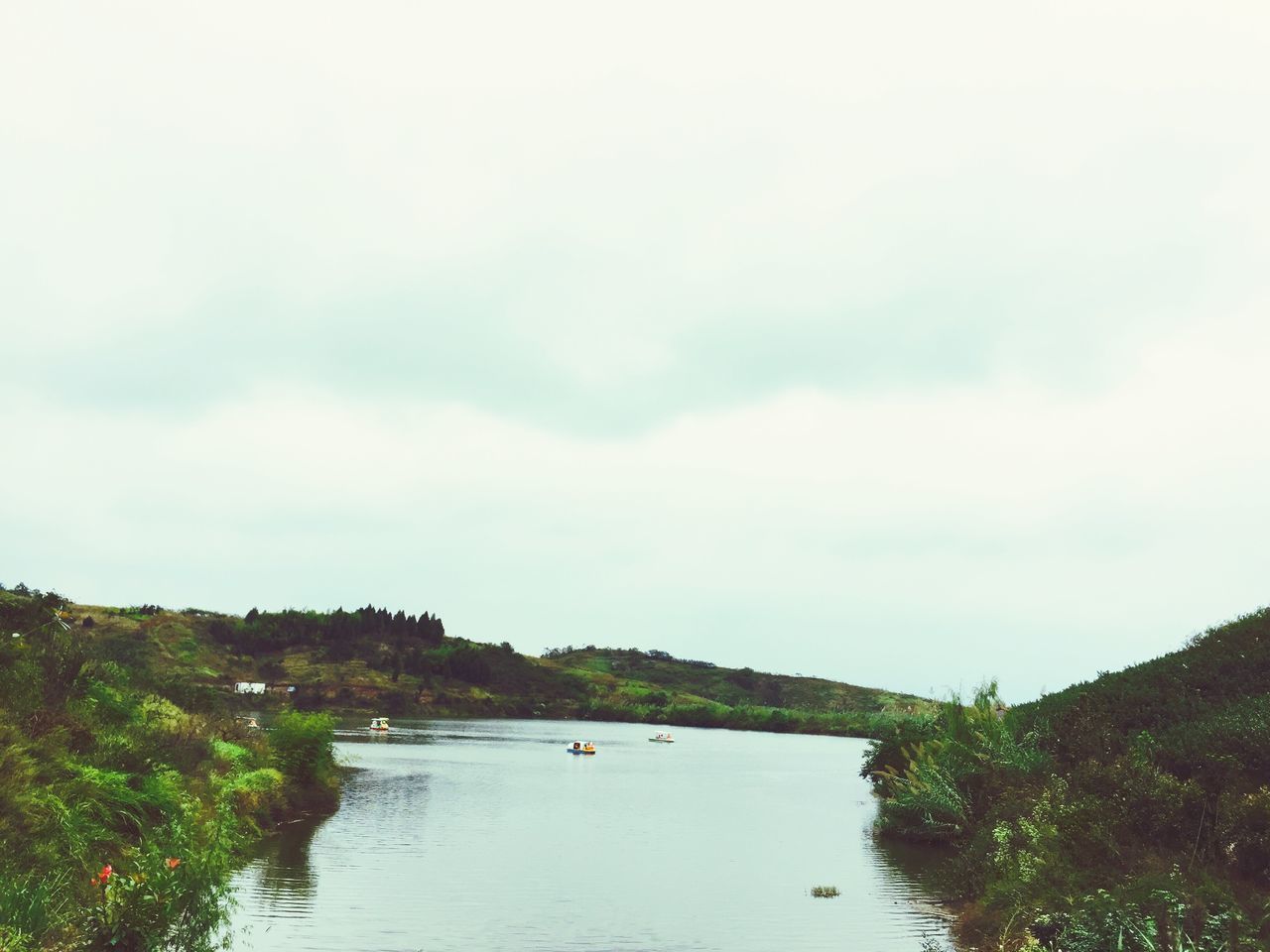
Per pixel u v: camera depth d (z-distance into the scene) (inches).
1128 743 767.7
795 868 880.3
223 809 679.1
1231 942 386.9
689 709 6279.5
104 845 523.2
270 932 549.6
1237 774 583.8
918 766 1062.4
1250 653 929.5
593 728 5457.7
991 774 944.3
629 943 566.3
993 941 537.6
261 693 4943.4
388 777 1769.2
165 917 394.9
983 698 1033.5
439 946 536.1
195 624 5856.3
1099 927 450.6
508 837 1037.8
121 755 650.8
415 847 916.0
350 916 599.2
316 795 1182.3
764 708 6599.4
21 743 564.7
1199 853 534.9
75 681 781.3
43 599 935.0
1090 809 606.5
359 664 6102.4
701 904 690.8
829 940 582.6
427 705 5777.6
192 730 949.8
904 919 644.7
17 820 473.1
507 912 637.9
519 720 5969.5
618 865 877.2
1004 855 649.0
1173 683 923.4
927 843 1059.3
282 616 6501.0
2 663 722.2
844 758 3253.0
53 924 377.1
